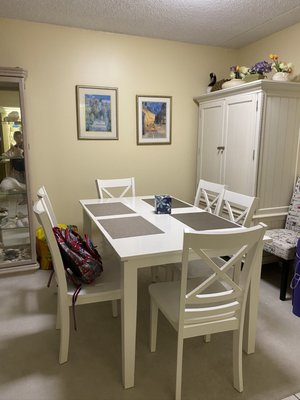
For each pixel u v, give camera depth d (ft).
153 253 4.77
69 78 10.03
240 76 10.08
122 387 5.12
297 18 9.04
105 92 10.52
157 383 5.20
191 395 4.96
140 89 10.98
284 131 9.14
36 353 5.91
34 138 9.97
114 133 10.89
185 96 11.69
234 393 5.01
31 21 9.34
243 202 7.15
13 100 8.61
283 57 10.00
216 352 5.99
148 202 8.64
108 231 5.86
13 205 9.32
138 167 11.48
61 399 4.88
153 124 11.39
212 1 8.00
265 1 7.97
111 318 7.11
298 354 5.93
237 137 9.71
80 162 10.65
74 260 5.44
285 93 8.88
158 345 6.17
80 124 10.39
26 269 9.28
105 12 8.70
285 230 9.09
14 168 9.07
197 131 12.15
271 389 5.10
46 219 5.01
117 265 6.48
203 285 4.55
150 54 10.89
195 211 7.56
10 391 5.02
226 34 10.43
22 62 9.48
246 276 4.77
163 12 8.68
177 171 12.13
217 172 10.89
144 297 7.97
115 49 10.41
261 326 6.79
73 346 6.12
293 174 9.57
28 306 7.53
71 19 9.21
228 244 4.29
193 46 11.46
